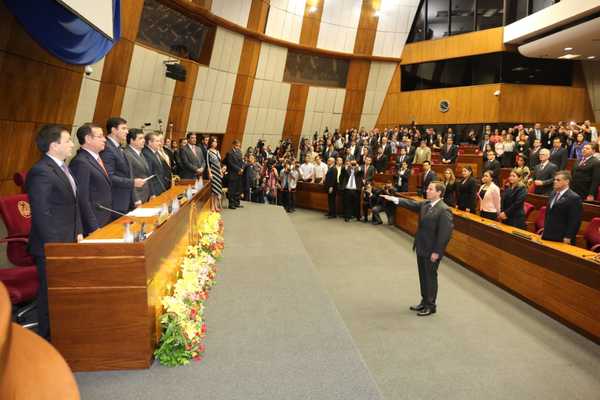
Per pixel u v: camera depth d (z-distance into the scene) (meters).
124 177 4.29
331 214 11.74
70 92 8.91
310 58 19.11
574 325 4.49
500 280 5.86
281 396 2.60
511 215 6.72
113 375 2.76
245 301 4.25
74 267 2.70
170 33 13.00
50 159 3.05
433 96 19.16
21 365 0.80
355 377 2.85
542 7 15.80
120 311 2.76
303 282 4.88
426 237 4.79
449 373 3.62
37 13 5.59
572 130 12.46
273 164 12.74
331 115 20.06
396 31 19.61
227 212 9.80
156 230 3.16
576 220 4.97
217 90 15.45
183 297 3.24
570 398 3.27
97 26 6.85
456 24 18.62
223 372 2.86
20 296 3.09
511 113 17.62
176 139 13.95
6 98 7.17
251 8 15.50
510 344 4.17
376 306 5.16
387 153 13.55
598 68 17.30
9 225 3.65
